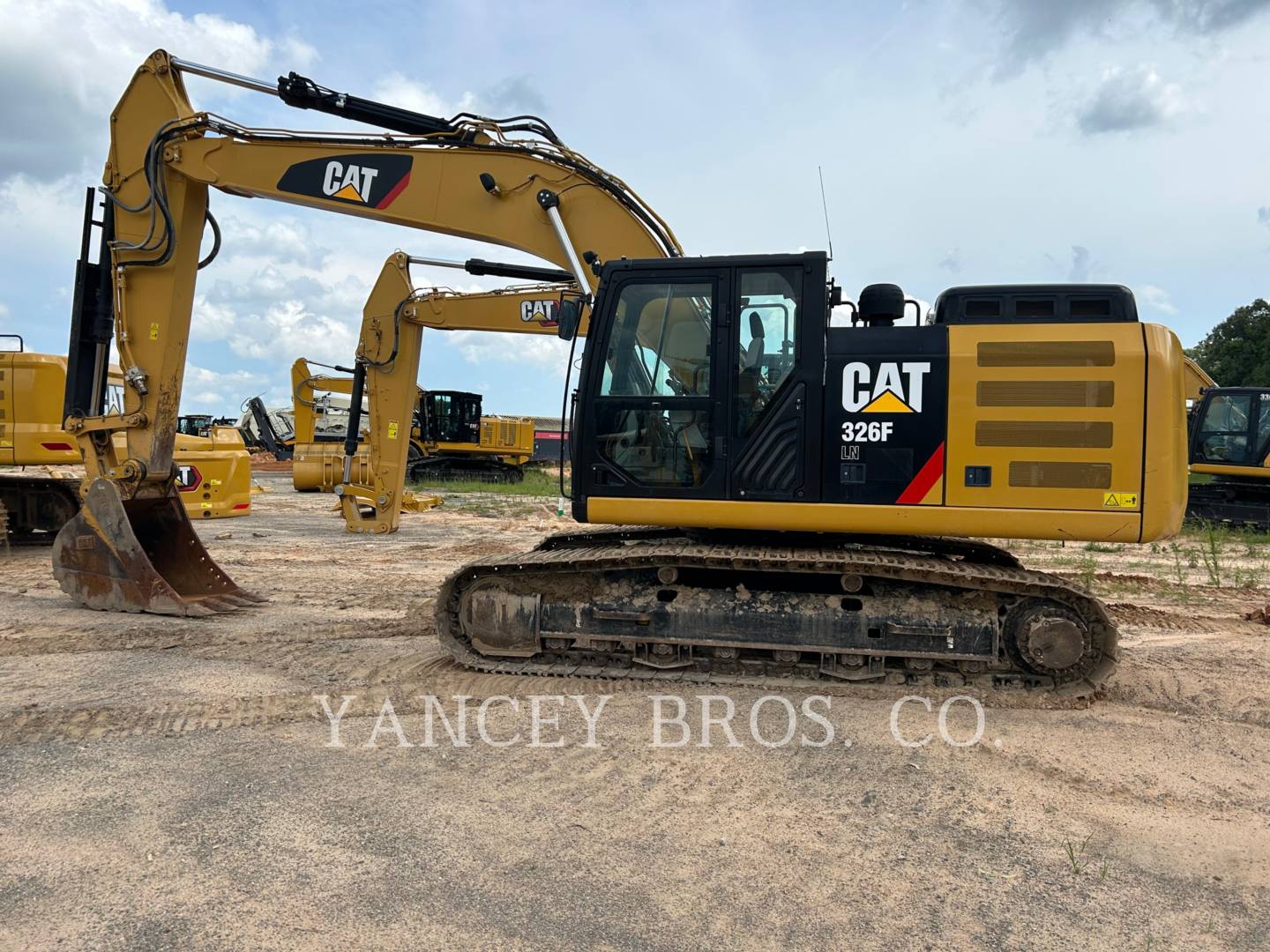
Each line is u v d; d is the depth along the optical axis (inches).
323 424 1197.7
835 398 191.6
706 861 120.3
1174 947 101.8
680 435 200.1
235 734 165.9
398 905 108.3
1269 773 152.0
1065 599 189.0
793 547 207.5
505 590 211.9
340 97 273.1
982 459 185.5
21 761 152.3
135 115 280.8
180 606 269.6
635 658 205.6
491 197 272.8
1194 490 591.8
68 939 100.3
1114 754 159.6
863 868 119.0
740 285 197.3
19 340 397.7
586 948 100.3
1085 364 182.7
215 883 112.8
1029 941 102.6
